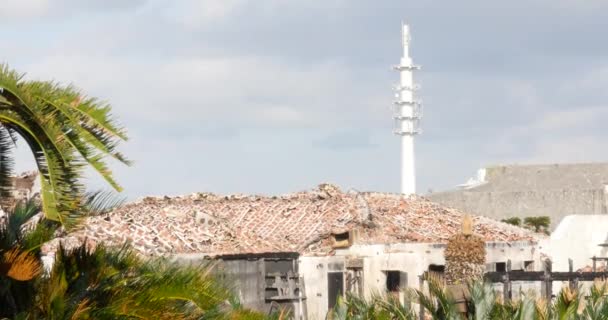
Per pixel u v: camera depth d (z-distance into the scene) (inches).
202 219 2365.9
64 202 766.5
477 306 1457.9
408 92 5615.2
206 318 931.3
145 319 856.3
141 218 2287.2
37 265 834.8
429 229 2573.8
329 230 2411.4
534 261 2630.4
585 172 4874.5
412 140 5565.9
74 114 790.5
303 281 2224.4
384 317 1525.6
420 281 2068.2
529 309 1451.8
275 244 2345.0
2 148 792.9
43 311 835.4
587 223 2829.7
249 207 2554.1
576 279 2081.7
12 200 903.7
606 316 1476.4
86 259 871.1
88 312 837.8
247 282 2113.7
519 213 4520.2
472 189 4872.0
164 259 936.3
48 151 769.6
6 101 773.3
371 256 2361.0
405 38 5595.5
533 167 5004.9
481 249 1674.5
